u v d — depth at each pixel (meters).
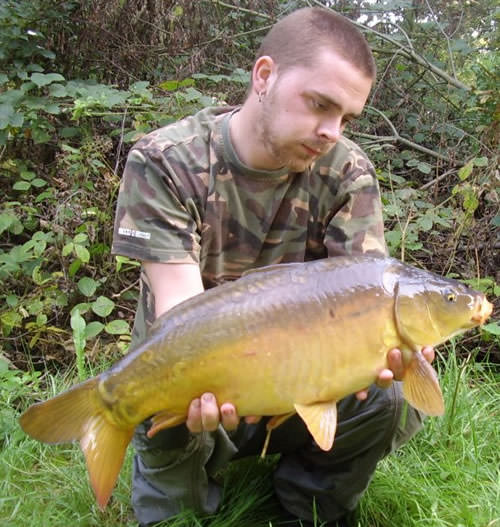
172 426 1.89
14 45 4.29
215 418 1.70
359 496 2.26
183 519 2.22
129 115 4.39
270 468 2.52
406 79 5.33
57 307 3.71
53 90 4.05
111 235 3.86
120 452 1.78
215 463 2.20
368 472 2.20
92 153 4.02
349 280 1.75
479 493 2.40
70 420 1.76
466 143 4.74
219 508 2.36
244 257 2.25
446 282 1.83
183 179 2.12
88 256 3.50
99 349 3.53
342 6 5.12
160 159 2.11
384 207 3.70
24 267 3.75
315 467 2.28
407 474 2.47
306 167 2.11
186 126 2.22
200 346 1.69
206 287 2.29
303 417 1.70
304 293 1.72
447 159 4.50
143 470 2.25
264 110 2.03
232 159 2.14
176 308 1.76
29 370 3.44
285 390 1.71
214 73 5.01
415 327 1.77
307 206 2.24
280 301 1.71
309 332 1.70
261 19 5.18
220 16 5.01
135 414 1.75
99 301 3.47
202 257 2.21
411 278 1.80
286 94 1.96
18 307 3.59
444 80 5.23
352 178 2.22
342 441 2.14
